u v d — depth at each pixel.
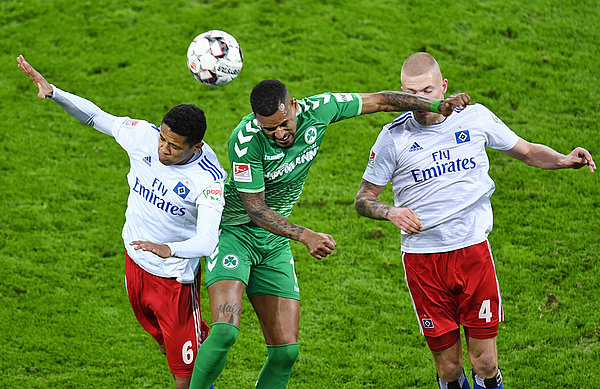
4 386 20.81
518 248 26.61
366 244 27.17
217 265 17.19
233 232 17.61
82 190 29.77
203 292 25.45
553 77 35.88
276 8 39.97
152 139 16.28
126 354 22.36
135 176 16.52
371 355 22.20
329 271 25.92
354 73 35.88
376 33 38.38
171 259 16.91
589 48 37.84
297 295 17.97
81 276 25.64
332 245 15.55
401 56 37.00
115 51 37.53
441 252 17.62
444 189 17.47
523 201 28.98
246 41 37.88
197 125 15.32
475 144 17.50
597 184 29.67
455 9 40.09
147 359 22.20
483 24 39.16
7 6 40.69
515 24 39.22
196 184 15.98
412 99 16.81
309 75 35.75
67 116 34.12
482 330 17.66
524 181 29.97
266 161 16.41
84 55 37.31
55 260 26.25
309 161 16.98
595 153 31.30
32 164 31.00
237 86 35.34
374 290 25.00
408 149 17.52
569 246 26.58
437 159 17.42
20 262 26.05
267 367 17.80
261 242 17.64
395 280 25.47
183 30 38.66
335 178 30.38
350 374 21.44
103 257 26.62
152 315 17.77
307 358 22.12
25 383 21.00
